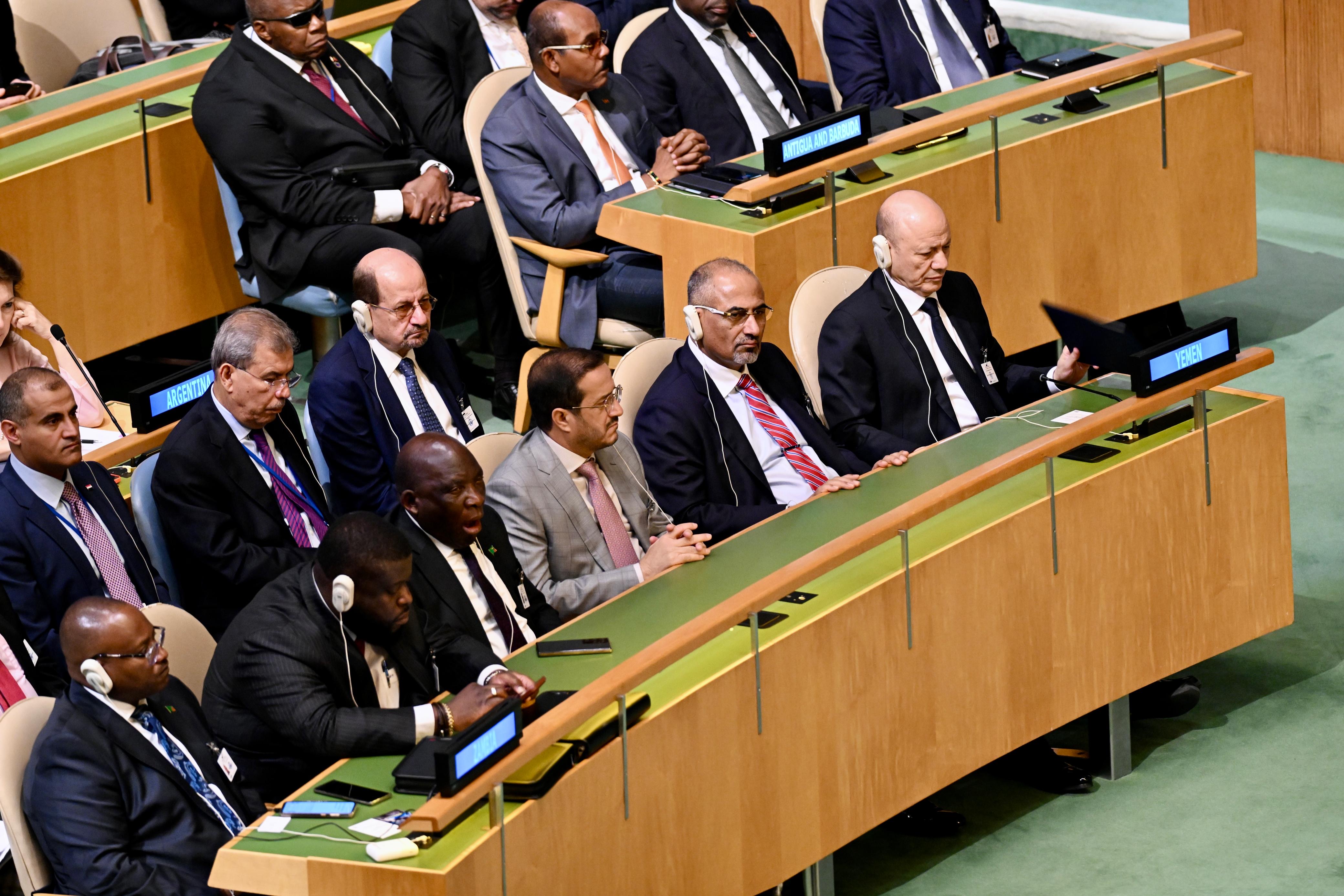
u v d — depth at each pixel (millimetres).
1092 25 30188
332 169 20578
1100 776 16000
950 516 14828
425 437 14008
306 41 20469
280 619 12484
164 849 12023
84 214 20750
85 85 21938
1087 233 21047
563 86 20281
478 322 24047
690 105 22375
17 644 14586
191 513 15453
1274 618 16719
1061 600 15188
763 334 17609
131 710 12250
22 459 15031
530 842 11219
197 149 21672
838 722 13695
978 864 14789
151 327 21625
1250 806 15375
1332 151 28312
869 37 23672
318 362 21016
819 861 13844
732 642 13141
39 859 11977
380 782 11500
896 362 17609
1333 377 22484
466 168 22156
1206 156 21812
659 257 19953
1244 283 25109
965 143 20172
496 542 14672
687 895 12641
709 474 16516
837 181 19250
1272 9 28234
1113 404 15750
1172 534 15828
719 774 12797
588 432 15211
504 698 11938
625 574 14719
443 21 22328
